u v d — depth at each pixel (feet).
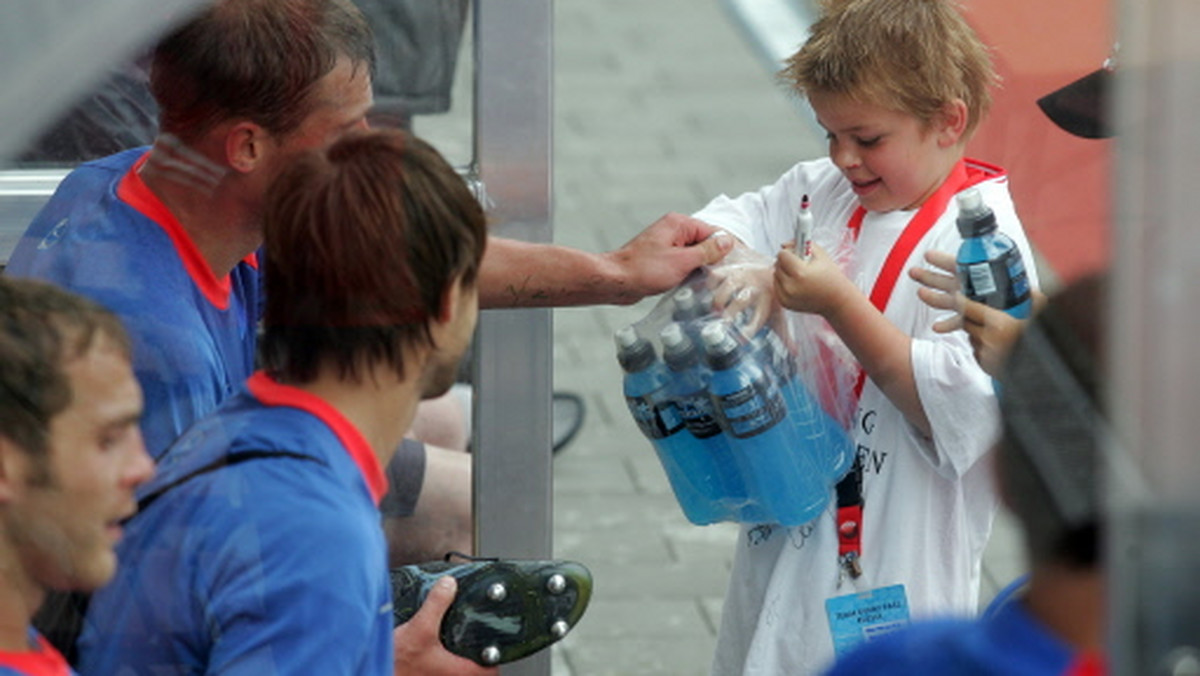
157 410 12.47
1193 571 8.17
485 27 17.11
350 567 11.25
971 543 15.66
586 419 26.58
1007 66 15.80
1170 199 8.08
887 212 16.63
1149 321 8.23
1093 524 8.81
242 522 11.25
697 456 16.44
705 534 25.53
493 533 18.02
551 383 17.88
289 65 13.23
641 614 23.41
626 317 26.94
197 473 11.51
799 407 15.92
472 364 17.65
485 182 17.51
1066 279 10.75
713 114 32.37
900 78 15.89
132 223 13.46
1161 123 8.08
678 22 36.73
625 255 17.12
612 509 25.75
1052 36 14.78
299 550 11.18
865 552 16.14
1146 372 8.27
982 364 14.98
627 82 34.83
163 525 11.41
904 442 15.99
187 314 13.15
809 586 16.31
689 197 29.73
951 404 15.30
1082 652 9.07
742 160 31.01
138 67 12.63
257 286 14.20
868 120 16.11
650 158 31.37
